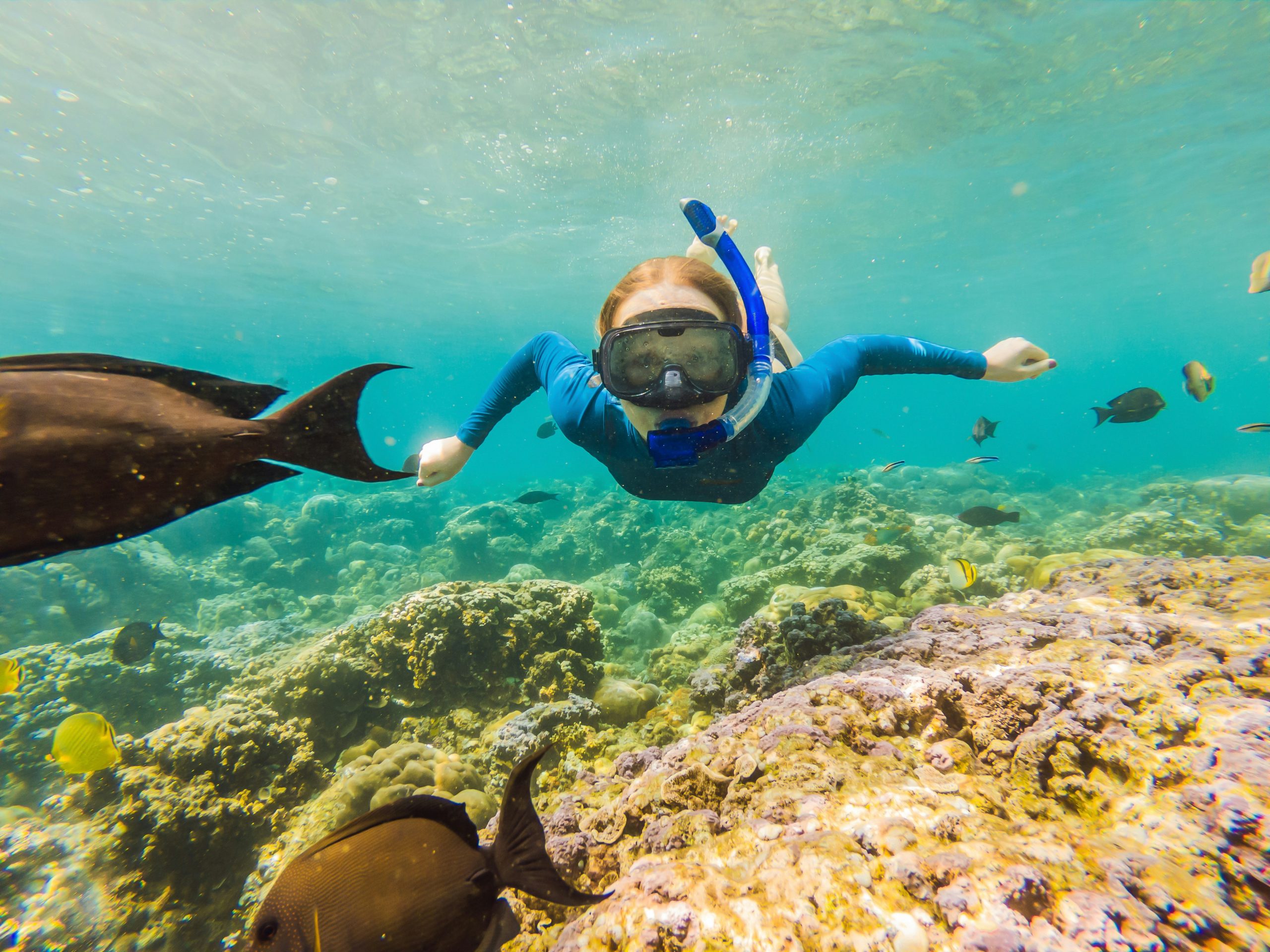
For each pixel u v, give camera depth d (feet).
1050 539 41.75
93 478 2.33
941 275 118.52
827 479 76.23
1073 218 88.12
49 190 61.52
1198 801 5.18
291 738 15.51
